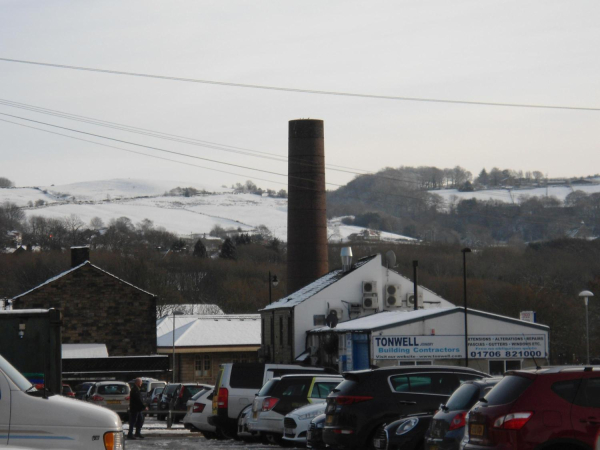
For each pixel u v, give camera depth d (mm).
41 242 175875
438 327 46938
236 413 28875
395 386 19828
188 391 42406
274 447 26172
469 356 46906
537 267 106938
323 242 80625
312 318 59719
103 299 68125
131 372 66000
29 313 20625
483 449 13406
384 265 64562
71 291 67688
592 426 13078
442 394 19859
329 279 62750
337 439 19719
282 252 165500
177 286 125375
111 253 129125
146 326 68688
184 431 37062
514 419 13148
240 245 170375
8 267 126625
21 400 13109
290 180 81062
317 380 26250
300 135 80875
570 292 98125
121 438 13656
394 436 18062
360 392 19750
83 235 179750
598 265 105875
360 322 51781
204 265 134750
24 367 20531
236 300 120062
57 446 13094
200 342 74750
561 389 13312
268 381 26797
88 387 59719
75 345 66625
